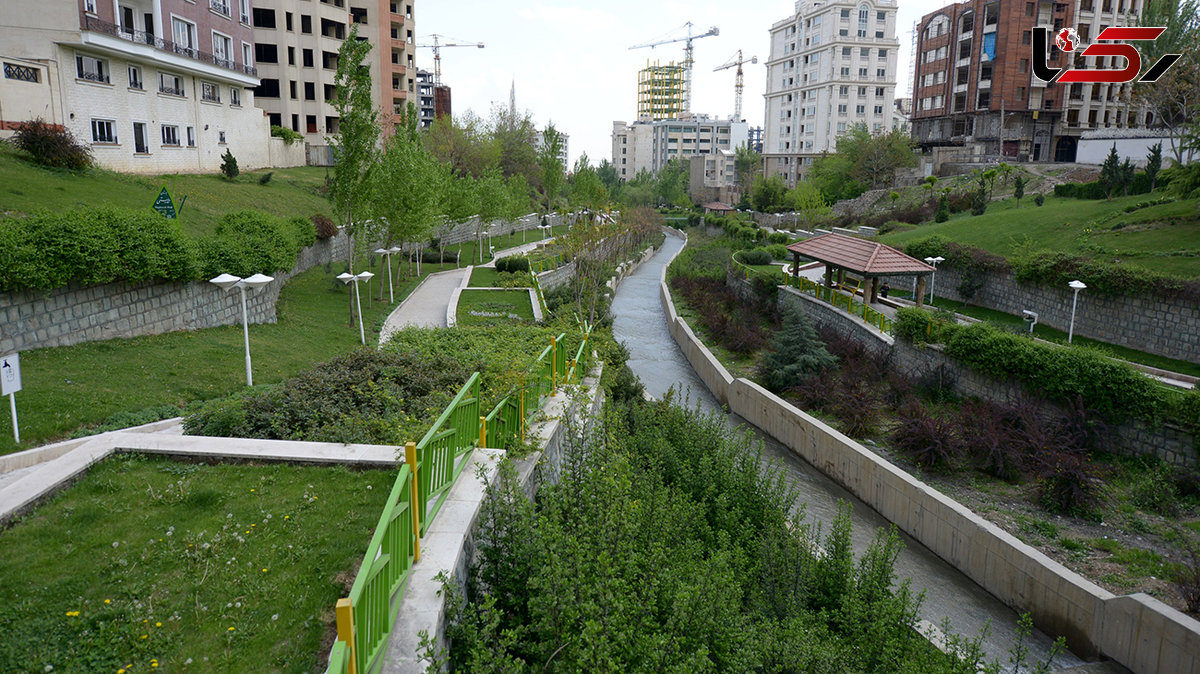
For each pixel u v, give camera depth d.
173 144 36.91
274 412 9.98
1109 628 12.14
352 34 25.02
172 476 8.19
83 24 29.33
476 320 25.50
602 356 19.80
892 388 23.97
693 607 6.75
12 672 4.94
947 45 75.50
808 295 35.97
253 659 5.20
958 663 9.26
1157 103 46.03
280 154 51.66
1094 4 67.56
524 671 6.10
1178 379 22.30
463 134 75.44
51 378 13.88
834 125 92.12
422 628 5.53
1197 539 14.77
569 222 73.75
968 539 15.20
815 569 11.01
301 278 32.59
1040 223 39.31
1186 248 28.27
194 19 37.62
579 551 6.60
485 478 7.80
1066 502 16.14
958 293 36.00
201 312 20.31
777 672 7.61
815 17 94.25
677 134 168.88
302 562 6.45
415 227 31.20
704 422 16.56
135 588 5.92
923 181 67.44
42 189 22.95
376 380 11.50
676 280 52.19
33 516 7.14
